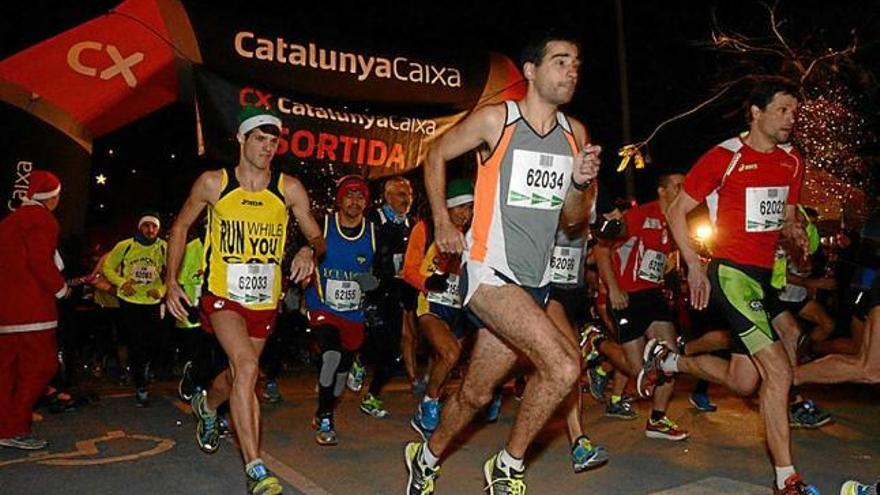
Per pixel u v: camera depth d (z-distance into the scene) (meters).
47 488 5.39
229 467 5.92
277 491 4.68
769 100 5.11
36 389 6.45
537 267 4.38
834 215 11.79
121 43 8.97
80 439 6.75
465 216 7.12
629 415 7.77
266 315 5.42
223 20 9.46
